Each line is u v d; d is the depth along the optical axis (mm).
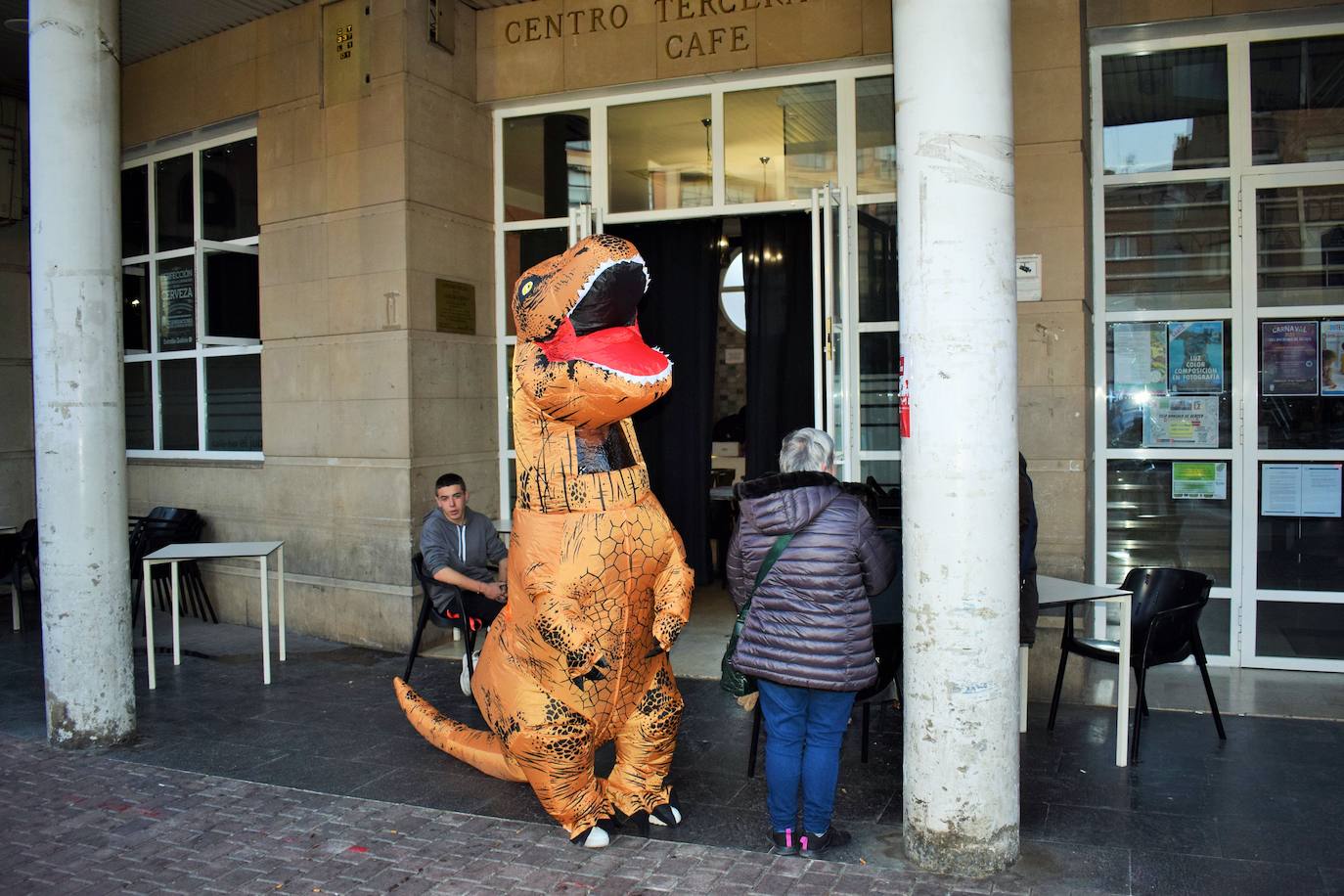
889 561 3902
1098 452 6582
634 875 3824
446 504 5992
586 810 4137
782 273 6758
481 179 7555
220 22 7723
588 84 7129
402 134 6875
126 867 3957
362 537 7207
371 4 6996
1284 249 6309
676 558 4137
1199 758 4883
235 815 4434
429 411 7109
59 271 5152
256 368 8086
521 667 4176
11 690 6430
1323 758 4871
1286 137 6273
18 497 9664
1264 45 6262
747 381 6863
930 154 3678
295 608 7660
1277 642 6363
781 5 6605
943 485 3701
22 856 4059
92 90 5199
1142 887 3633
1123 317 6531
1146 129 6469
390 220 6949
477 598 6031
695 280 6992
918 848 3838
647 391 3777
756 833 4180
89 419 5203
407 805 4520
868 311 6637
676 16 6875
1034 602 4781
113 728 5289
